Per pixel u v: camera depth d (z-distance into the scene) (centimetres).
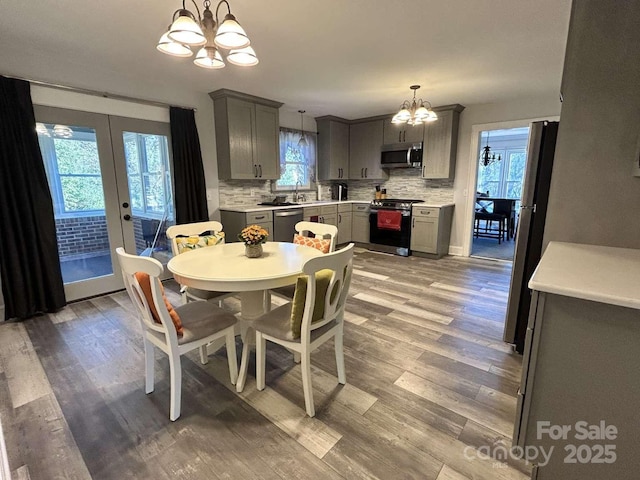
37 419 168
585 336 110
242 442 153
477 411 173
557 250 158
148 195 373
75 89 306
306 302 162
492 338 253
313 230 281
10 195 273
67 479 135
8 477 128
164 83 369
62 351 234
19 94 271
